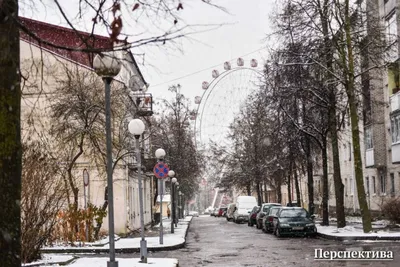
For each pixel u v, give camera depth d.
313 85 28.52
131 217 34.09
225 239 29.08
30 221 16.34
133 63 7.48
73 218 23.09
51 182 18.36
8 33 6.35
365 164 42.47
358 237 23.59
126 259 17.25
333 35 25.16
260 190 63.09
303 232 28.23
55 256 18.38
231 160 65.50
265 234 32.91
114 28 6.19
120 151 27.58
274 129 35.56
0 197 6.25
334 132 29.16
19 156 6.44
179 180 46.12
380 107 39.41
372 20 26.00
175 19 6.48
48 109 24.84
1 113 6.31
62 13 6.92
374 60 27.66
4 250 6.21
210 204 166.75
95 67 11.33
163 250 22.56
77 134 25.03
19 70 6.52
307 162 36.88
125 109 27.81
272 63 29.33
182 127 46.56
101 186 30.31
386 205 29.84
